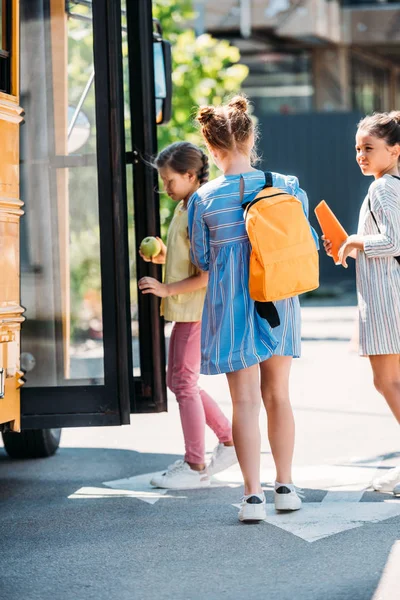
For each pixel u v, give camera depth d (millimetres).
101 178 6520
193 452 6758
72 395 6570
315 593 4555
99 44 6480
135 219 6895
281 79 29828
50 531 5816
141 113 6855
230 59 16953
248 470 5730
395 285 6059
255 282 5539
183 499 6457
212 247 5809
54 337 6629
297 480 6785
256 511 5691
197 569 4969
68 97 6645
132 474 7383
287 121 24828
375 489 6395
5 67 5828
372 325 6102
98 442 8734
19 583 4883
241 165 5887
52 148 6668
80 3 6594
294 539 5379
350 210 24750
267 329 5660
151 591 4684
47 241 6656
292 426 5918
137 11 6820
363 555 5055
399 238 5969
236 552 5207
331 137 24734
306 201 5965
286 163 24875
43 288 6668
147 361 6863
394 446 7852
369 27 28844
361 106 31250
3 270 5695
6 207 5719
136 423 9594
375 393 10602
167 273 6645
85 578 4918
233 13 27016
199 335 6695
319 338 15805
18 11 5867
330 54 29641
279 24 27422
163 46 7465
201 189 5863
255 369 5758
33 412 6602
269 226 5523
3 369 5691
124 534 5668
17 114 5844
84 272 6625
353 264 25109
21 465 7852
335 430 8609
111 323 6531
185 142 6664
